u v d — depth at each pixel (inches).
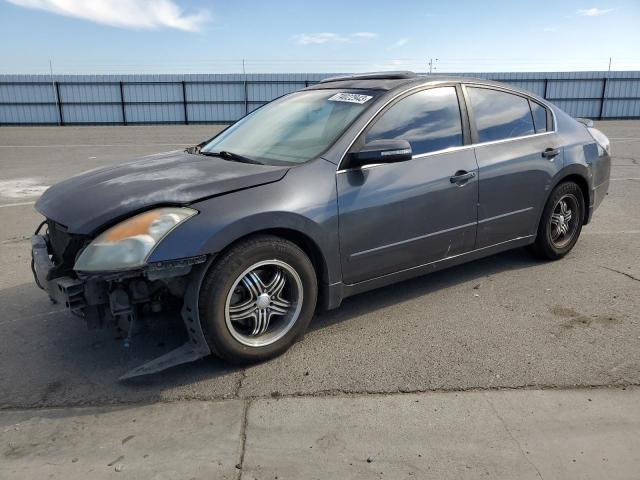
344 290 137.6
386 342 136.6
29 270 194.5
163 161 147.7
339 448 96.3
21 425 104.7
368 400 111.2
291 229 123.2
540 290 168.6
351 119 139.7
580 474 89.3
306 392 114.4
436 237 151.6
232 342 120.0
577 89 1227.2
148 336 141.2
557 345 133.0
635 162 463.8
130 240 107.4
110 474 90.7
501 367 123.1
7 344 138.8
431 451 95.2
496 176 162.6
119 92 1227.9
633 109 1237.7
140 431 102.3
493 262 195.6
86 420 106.2
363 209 134.0
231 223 113.7
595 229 240.5
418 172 144.3
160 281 117.7
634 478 88.3
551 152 179.9
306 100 162.2
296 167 128.9
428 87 154.1
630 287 169.5
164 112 1251.2
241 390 115.7
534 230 182.4
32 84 1205.7
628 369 120.8
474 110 163.2
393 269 145.6
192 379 120.5
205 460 93.8
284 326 128.3
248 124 168.2
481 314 152.2
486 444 96.9
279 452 95.5
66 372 124.8
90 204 119.0
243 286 120.7
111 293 113.9
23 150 629.0
